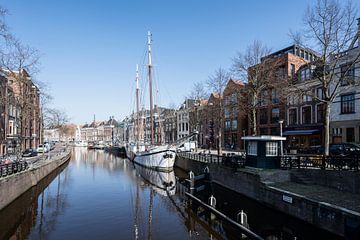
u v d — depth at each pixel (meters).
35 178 20.11
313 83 28.20
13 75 22.23
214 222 12.35
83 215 14.28
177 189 21.69
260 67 24.25
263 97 27.42
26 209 15.55
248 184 15.59
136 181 25.59
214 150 41.09
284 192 12.01
